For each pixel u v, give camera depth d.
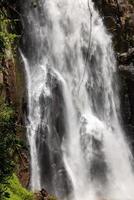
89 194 18.91
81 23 23.28
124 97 23.09
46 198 13.29
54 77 20.28
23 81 18.12
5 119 8.55
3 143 8.12
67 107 20.27
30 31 20.20
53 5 22.31
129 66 23.30
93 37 23.25
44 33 21.19
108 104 22.53
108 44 23.50
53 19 22.05
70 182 18.42
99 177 19.92
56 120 19.41
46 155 18.03
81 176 19.16
